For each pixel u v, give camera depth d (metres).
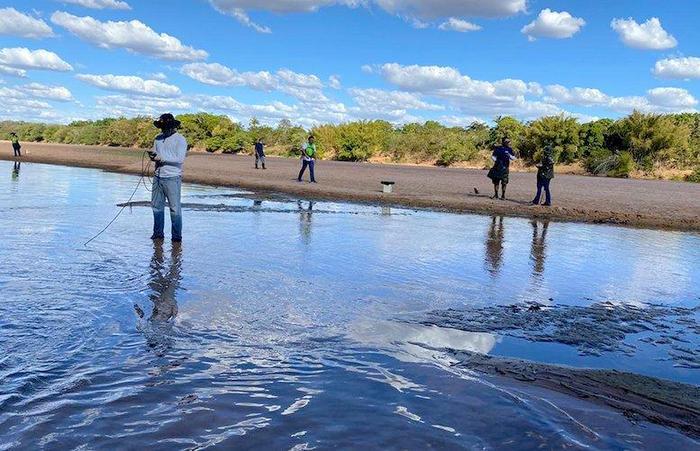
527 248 11.02
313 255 8.97
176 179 9.52
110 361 4.19
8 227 10.24
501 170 21.16
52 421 3.26
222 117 83.75
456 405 3.72
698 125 56.28
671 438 3.44
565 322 5.95
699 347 5.36
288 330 5.13
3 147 64.44
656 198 24.00
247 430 3.26
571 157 50.31
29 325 4.84
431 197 21.14
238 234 10.82
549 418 3.60
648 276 8.84
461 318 5.86
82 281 6.48
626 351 5.16
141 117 95.94
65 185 20.64
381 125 67.94
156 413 3.42
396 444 3.16
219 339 4.79
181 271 7.27
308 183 25.92
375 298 6.47
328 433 3.26
